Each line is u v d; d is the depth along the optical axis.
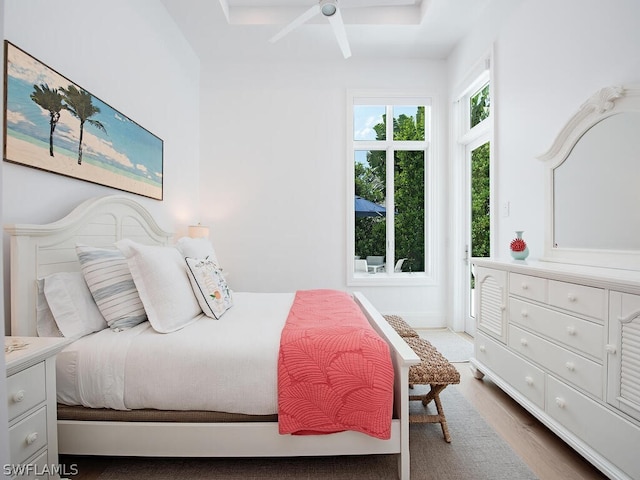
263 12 3.15
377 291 3.85
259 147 3.78
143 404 1.42
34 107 1.56
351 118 3.80
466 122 3.58
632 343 1.24
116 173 2.17
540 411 1.73
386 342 1.63
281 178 3.79
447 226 3.84
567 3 2.06
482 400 2.14
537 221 2.34
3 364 0.71
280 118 3.79
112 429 1.42
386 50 3.64
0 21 0.67
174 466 1.54
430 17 3.09
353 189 3.82
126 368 1.42
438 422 1.72
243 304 2.32
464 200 3.66
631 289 1.23
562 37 2.10
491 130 2.88
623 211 1.65
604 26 1.81
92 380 1.41
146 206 2.62
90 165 1.93
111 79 2.17
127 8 2.35
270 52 3.63
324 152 3.80
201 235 3.19
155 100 2.75
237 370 1.41
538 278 1.75
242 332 1.62
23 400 1.11
